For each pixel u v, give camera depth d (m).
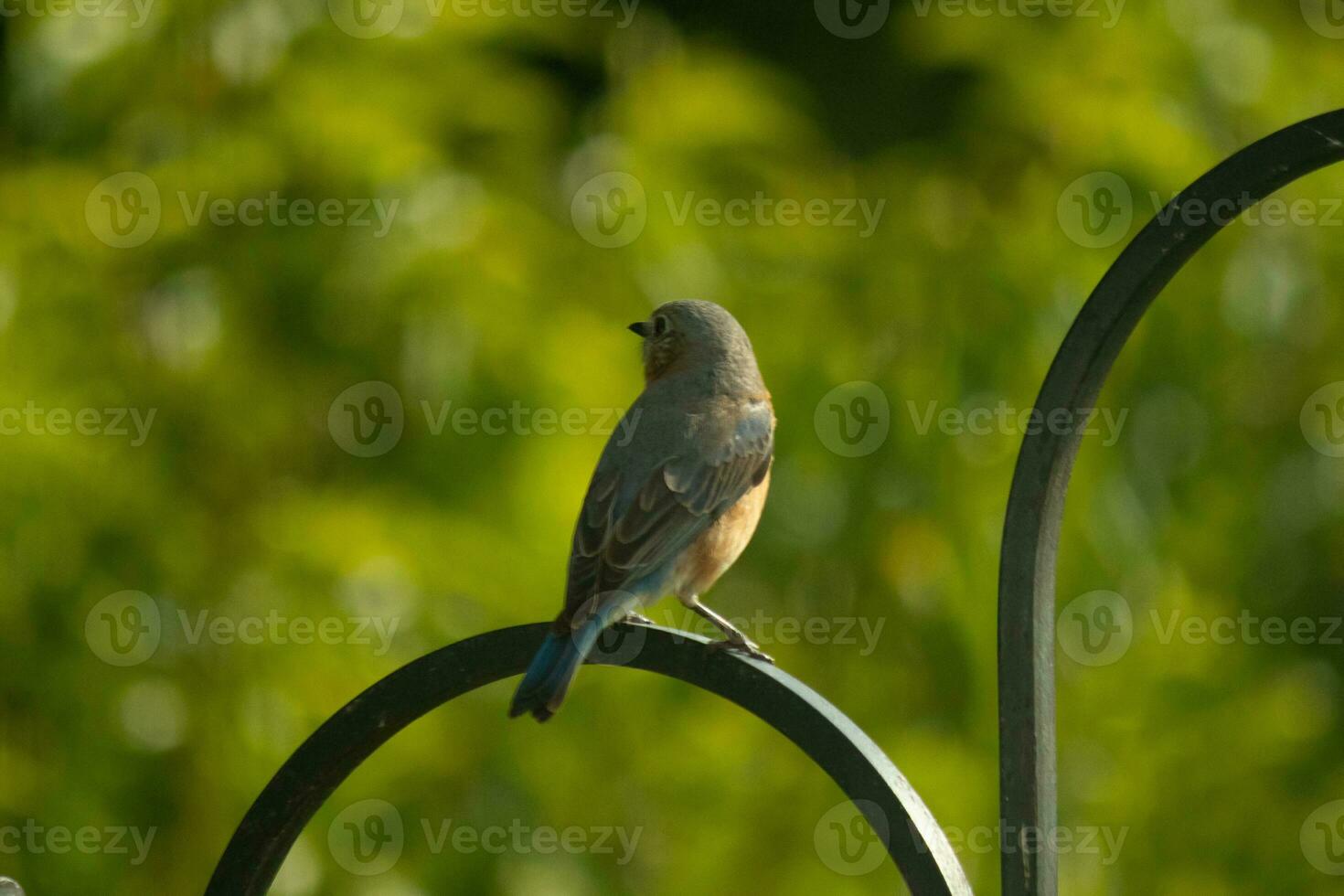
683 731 10.73
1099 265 11.03
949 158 11.95
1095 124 11.35
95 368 10.45
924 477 10.89
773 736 10.96
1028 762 5.76
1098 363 5.87
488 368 10.12
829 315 11.22
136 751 10.16
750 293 11.20
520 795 10.41
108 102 10.76
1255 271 11.20
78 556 10.12
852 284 11.43
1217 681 11.05
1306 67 12.05
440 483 10.34
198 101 10.62
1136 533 11.05
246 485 10.60
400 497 10.40
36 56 10.44
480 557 10.13
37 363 10.23
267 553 10.18
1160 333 11.23
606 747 10.60
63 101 10.73
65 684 10.12
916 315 11.18
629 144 11.23
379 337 10.29
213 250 10.62
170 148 10.68
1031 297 10.91
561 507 10.13
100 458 10.10
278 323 10.58
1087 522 10.92
